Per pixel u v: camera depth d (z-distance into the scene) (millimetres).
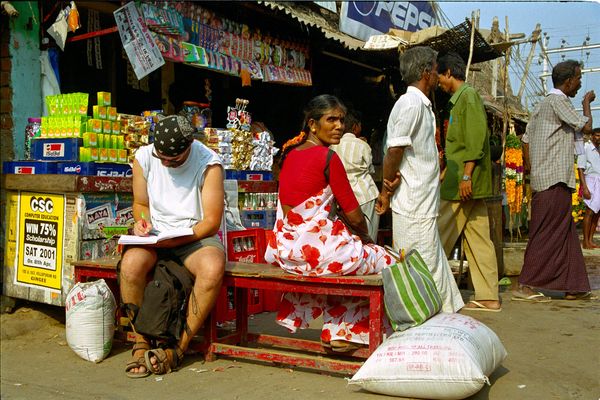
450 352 2672
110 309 3533
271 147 6012
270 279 3205
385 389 2811
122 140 4418
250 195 5465
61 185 4047
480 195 4562
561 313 4730
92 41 5777
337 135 3250
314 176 3139
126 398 2861
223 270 3291
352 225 3242
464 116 4555
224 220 3965
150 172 3561
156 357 3219
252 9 6082
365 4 7820
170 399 2846
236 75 5898
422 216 3645
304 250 3111
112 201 4270
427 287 3004
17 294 4387
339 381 3102
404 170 3650
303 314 3373
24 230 4359
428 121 3670
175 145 3250
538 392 2910
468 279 5820
